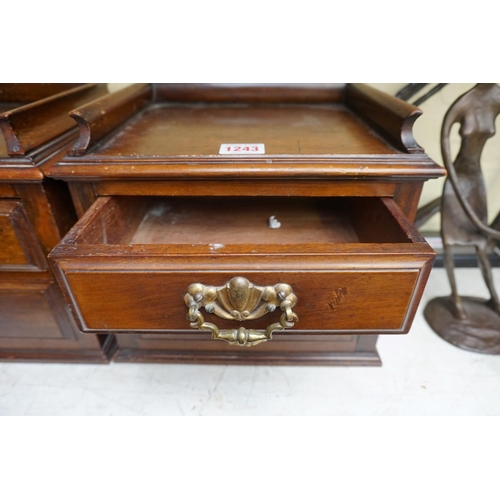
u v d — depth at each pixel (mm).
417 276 396
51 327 711
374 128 650
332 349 759
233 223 698
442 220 776
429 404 694
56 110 621
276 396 711
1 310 680
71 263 396
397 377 744
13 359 767
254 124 693
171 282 403
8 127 494
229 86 830
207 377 749
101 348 763
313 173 497
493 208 1044
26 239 581
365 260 389
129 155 514
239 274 394
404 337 836
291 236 658
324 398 706
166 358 764
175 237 652
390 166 498
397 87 873
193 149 542
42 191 534
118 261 393
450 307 872
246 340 432
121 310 430
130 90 719
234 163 503
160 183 525
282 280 398
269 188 531
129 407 693
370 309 425
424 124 916
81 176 502
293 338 734
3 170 505
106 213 525
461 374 750
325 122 707
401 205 545
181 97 843
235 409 689
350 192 533
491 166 972
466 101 671
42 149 544
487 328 815
